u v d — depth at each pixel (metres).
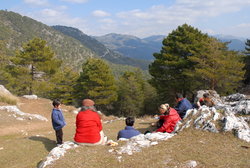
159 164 5.32
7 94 23.66
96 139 6.94
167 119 7.97
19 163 7.62
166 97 38.19
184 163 5.26
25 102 25.45
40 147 9.27
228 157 5.49
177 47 31.97
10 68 36.78
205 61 29.42
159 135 7.21
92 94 41.66
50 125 16.81
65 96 47.78
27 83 35.81
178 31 32.72
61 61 39.62
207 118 7.53
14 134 13.09
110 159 5.82
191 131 7.26
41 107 24.58
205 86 32.09
